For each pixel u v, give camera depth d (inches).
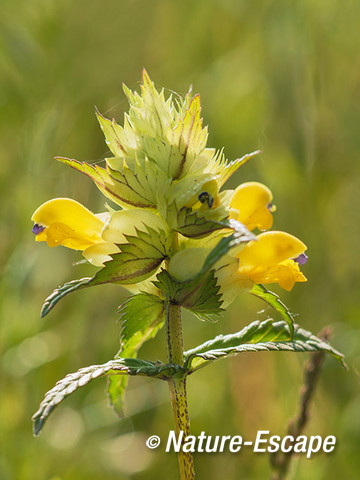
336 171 395.5
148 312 160.1
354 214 395.5
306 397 203.2
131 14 358.3
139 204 151.0
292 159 376.8
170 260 146.7
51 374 331.0
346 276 380.5
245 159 153.3
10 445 306.7
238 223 132.5
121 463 339.0
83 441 331.3
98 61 354.9
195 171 150.5
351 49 396.8
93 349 343.9
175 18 368.5
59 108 357.4
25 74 350.9
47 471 310.5
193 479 146.6
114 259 144.9
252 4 382.3
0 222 348.2
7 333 321.1
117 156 153.5
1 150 356.8
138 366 142.3
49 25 350.3
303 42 383.6
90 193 363.9
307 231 381.4
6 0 346.6
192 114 148.6
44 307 136.7
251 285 152.9
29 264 332.5
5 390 318.3
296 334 166.2
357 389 331.9
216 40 383.2
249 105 384.8
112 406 182.1
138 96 156.7
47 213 160.6
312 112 390.9
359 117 402.3
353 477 292.4
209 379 356.2
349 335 350.6
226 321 364.2
